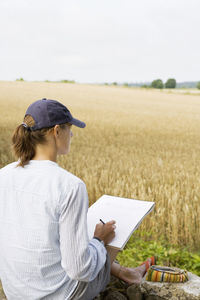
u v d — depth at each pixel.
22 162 1.55
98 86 59.75
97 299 2.21
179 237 4.14
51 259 1.46
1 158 7.86
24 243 1.45
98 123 18.20
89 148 10.20
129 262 3.19
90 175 5.85
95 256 1.63
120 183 5.48
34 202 1.44
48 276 1.48
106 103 31.73
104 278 1.76
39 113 1.50
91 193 5.31
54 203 1.41
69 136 1.65
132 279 2.29
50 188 1.44
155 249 3.48
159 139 13.79
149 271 2.22
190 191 5.37
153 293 2.13
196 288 2.09
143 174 6.57
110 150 10.30
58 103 1.57
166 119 22.12
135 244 3.71
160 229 4.25
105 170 6.34
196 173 6.72
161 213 4.32
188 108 31.45
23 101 28.08
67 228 1.40
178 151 10.91
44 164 1.52
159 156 9.58
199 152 10.80
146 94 47.78
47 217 1.41
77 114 22.25
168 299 2.07
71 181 1.45
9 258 1.49
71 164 7.15
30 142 1.54
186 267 3.16
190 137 14.65
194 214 4.40
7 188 1.53
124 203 2.23
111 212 2.11
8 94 34.31
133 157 8.88
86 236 1.43
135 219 2.01
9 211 1.50
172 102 37.69
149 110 27.97
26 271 1.46
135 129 16.62
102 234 1.79
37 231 1.43
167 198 4.91
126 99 37.75
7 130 14.02
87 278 1.48
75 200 1.41
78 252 1.40
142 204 2.19
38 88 44.34
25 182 1.50
